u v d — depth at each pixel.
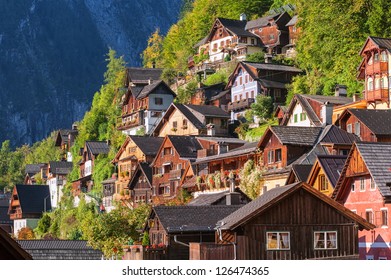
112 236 129.75
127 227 130.50
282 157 134.88
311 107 166.62
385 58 155.12
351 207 104.38
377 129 130.50
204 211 108.38
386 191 95.38
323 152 131.00
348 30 187.25
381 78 154.88
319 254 88.50
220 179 146.88
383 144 100.94
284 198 88.06
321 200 89.00
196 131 198.25
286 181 123.75
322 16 192.38
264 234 87.69
